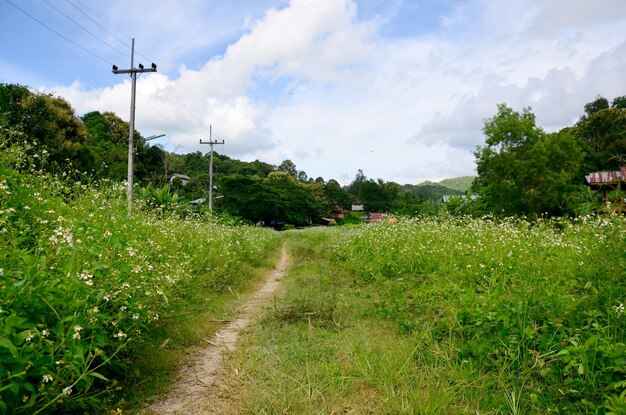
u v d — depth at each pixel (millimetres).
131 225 6438
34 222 4559
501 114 28062
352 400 3195
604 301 4051
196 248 8250
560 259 6254
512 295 4652
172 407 3176
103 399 3092
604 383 3053
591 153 31938
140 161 32000
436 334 4422
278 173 70375
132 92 14906
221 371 3916
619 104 41781
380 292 7039
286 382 3512
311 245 20359
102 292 3127
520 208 25156
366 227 14070
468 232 9977
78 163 19672
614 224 4703
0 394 2230
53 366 2469
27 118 18500
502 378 3354
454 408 3010
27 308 2764
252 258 12625
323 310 5801
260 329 5152
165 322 5141
